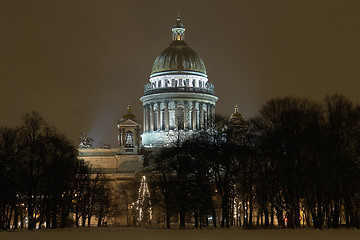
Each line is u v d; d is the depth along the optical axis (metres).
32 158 164.75
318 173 147.25
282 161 149.00
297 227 152.12
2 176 158.75
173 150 178.75
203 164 167.62
